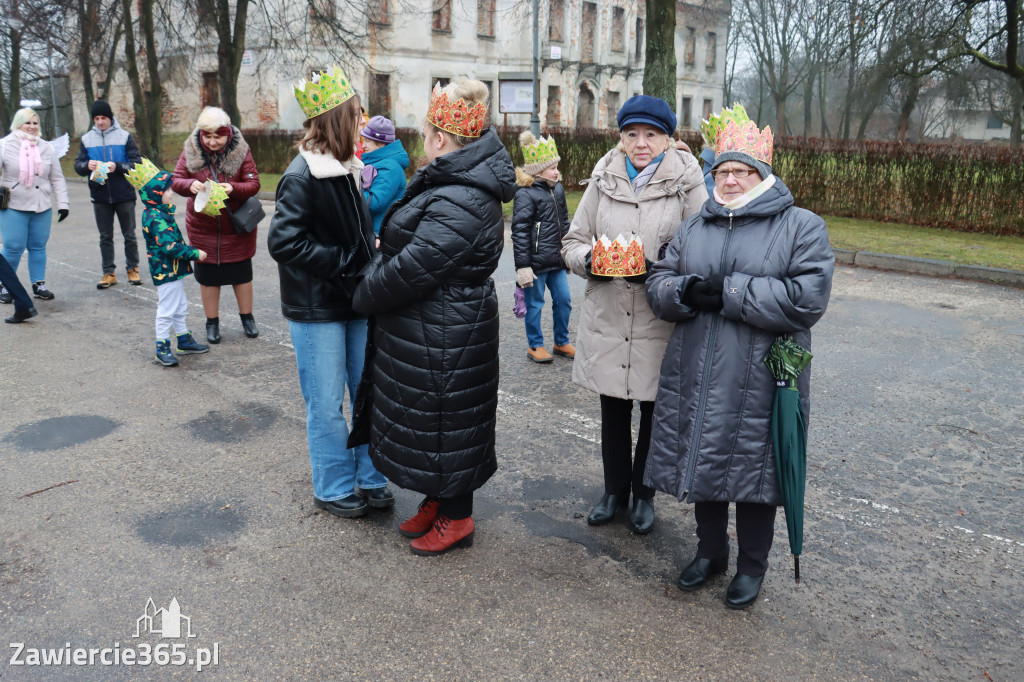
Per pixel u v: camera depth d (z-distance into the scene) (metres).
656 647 2.63
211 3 21.86
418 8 30.42
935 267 9.22
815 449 4.26
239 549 3.22
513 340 6.45
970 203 11.65
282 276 3.25
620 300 3.20
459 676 2.48
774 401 2.64
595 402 5.00
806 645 2.65
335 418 3.41
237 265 6.07
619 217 3.19
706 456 2.69
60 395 4.98
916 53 18.44
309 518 3.50
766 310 2.54
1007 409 4.84
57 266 9.36
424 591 2.94
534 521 3.50
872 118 44.56
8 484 3.78
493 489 3.81
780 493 2.68
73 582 2.98
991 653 2.62
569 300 5.86
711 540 2.94
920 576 3.07
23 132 7.13
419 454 3.02
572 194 16.62
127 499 3.64
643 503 3.46
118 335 6.39
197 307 7.39
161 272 5.51
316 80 3.00
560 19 35.38
